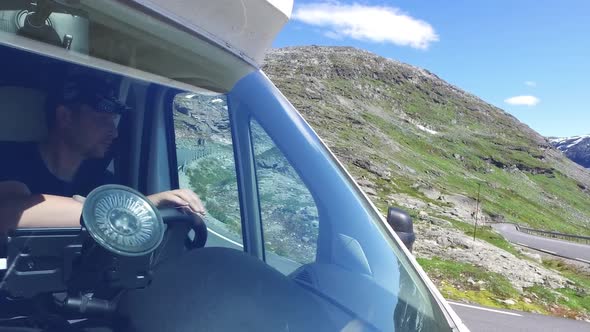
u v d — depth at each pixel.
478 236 36.06
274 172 2.07
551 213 170.88
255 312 1.60
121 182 1.90
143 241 1.46
